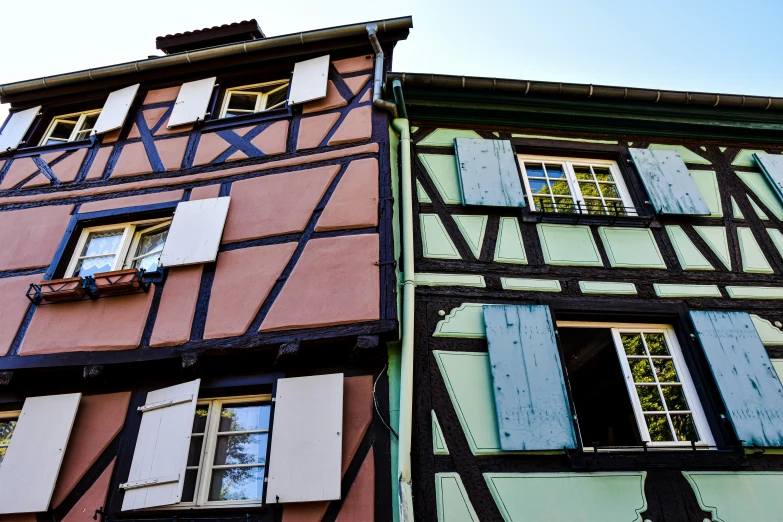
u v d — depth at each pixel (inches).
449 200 214.1
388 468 149.7
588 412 196.9
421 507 144.3
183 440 157.6
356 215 194.9
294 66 271.3
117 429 169.9
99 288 190.7
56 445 165.5
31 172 251.1
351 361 169.5
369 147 217.5
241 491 158.4
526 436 155.0
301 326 170.6
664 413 172.1
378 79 244.4
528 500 146.9
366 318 168.4
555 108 251.8
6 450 173.3
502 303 186.2
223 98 274.7
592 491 149.8
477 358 172.1
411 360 161.2
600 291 193.3
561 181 236.1
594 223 212.7
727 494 152.6
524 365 168.2
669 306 190.7
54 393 181.2
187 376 176.6
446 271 191.9
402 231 199.9
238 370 173.9
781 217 228.4
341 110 239.8
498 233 205.6
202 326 179.3
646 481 152.8
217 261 194.4
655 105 253.6
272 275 185.3
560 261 199.8
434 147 236.2
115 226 223.9
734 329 183.2
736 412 164.6
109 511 155.6
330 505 145.6
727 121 258.8
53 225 224.2
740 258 211.3
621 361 182.9
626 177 237.0
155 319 184.1
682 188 228.2
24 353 183.6
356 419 158.4
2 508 155.6
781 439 159.9
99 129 257.6
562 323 188.7
